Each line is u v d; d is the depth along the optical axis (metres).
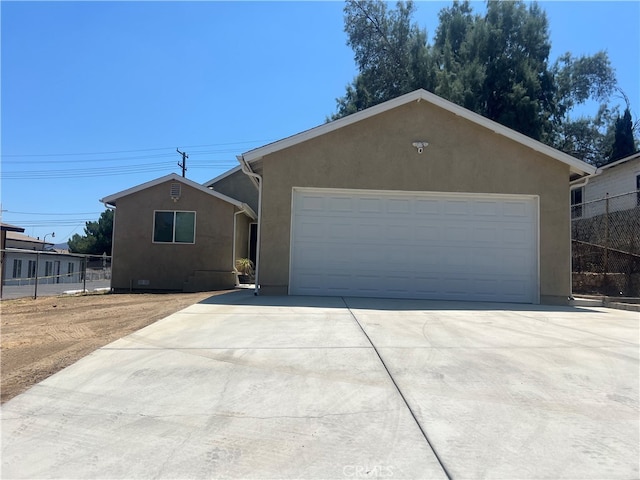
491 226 11.79
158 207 17.41
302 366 5.23
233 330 6.98
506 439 3.57
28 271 32.34
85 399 4.33
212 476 3.08
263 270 11.49
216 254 17.28
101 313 9.17
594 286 15.41
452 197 11.79
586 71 32.91
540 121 27.39
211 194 17.30
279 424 3.81
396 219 11.73
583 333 7.27
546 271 11.62
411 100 11.59
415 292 11.59
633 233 15.80
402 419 3.90
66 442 3.55
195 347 5.99
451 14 31.97
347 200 11.74
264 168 11.59
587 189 22.64
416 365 5.30
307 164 11.60
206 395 4.41
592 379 4.93
